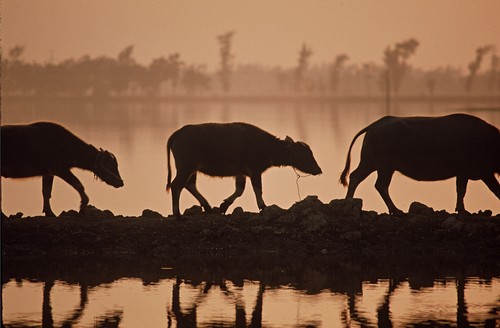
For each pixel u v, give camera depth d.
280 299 50.66
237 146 67.50
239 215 67.69
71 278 55.69
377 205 92.81
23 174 67.50
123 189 105.69
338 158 146.50
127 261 60.66
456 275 56.94
